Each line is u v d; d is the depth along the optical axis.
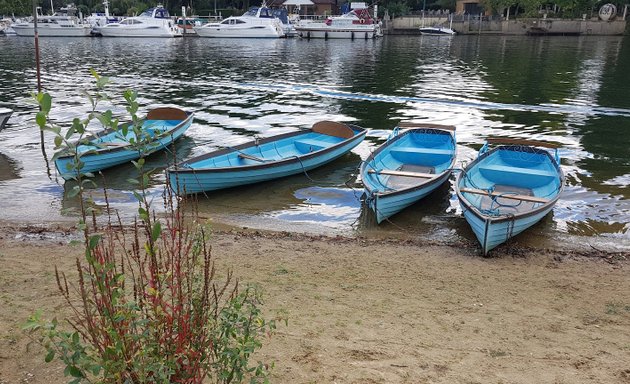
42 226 9.81
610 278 7.99
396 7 82.94
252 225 10.38
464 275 7.97
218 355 3.40
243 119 20.14
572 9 74.62
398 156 13.21
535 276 8.02
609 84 29.03
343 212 11.27
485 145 13.50
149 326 3.10
